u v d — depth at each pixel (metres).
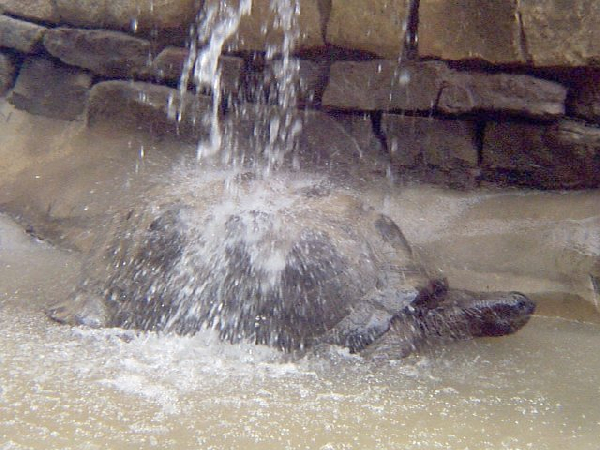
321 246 5.64
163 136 8.86
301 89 8.04
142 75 8.86
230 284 5.54
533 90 6.89
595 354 5.61
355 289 5.53
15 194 8.54
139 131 8.94
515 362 5.40
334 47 7.74
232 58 8.27
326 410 4.45
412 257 6.12
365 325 5.38
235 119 8.43
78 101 9.27
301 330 5.38
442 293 5.96
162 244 5.85
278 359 5.23
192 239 5.81
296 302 5.42
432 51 7.20
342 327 5.38
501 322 5.72
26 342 5.32
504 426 4.31
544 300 6.55
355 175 7.94
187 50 8.54
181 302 5.57
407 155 7.75
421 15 7.14
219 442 3.99
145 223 6.09
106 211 7.88
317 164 8.09
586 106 6.86
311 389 4.75
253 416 4.32
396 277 5.72
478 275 6.79
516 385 4.96
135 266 5.85
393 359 5.27
